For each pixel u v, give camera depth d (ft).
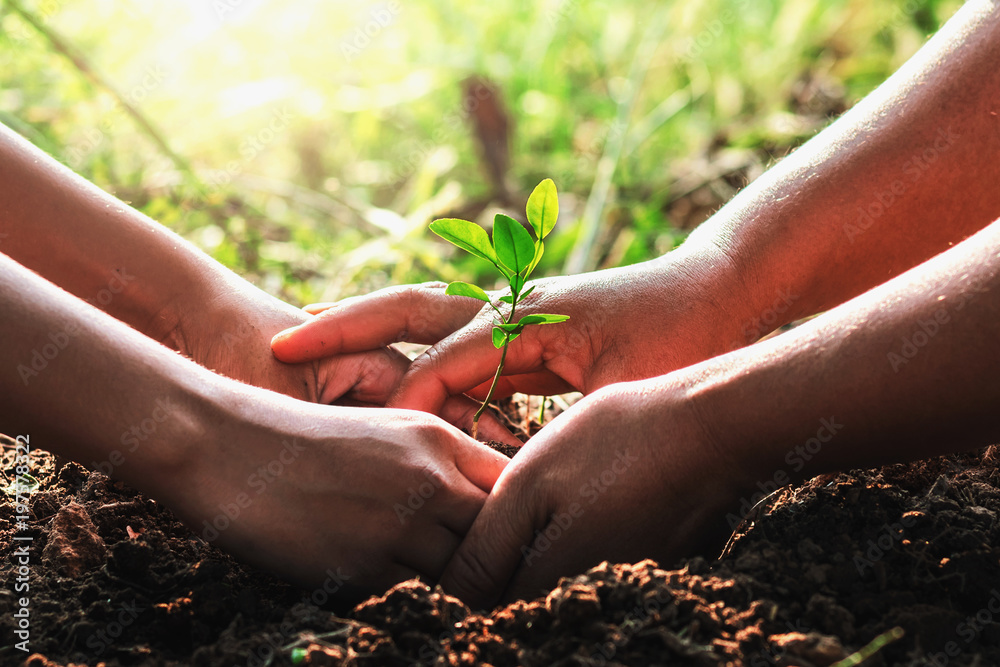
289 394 2.36
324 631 1.88
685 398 1.96
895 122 2.26
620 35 6.52
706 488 1.97
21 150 2.27
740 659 1.79
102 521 2.15
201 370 2.02
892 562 1.95
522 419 2.70
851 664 1.77
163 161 4.71
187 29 5.11
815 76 6.13
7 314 1.90
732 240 2.35
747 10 6.15
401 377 2.43
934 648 1.84
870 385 1.87
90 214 2.29
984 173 2.23
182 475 1.96
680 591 1.86
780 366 1.92
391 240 4.03
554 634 1.84
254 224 4.47
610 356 2.31
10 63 4.51
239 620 1.90
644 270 2.36
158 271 2.34
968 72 2.21
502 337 2.23
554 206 2.13
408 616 1.85
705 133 6.06
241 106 4.92
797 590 1.90
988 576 1.91
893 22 5.76
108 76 4.98
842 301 2.37
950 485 2.10
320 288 3.92
